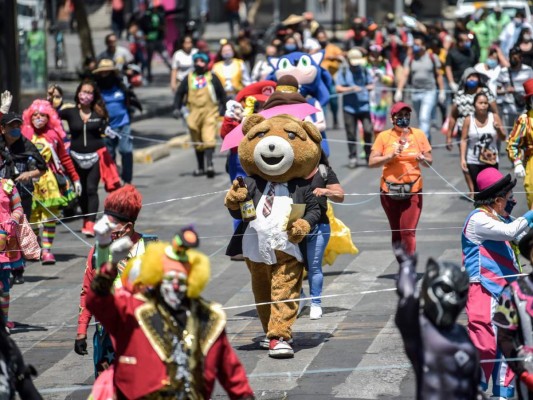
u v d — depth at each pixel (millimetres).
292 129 19359
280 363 19031
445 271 12195
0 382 12016
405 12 97062
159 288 12234
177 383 12125
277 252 19297
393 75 49031
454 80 46562
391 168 24922
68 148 30938
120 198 14828
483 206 16906
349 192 36062
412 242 25047
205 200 35719
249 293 24266
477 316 16578
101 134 31109
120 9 83750
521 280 13312
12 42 41562
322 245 21734
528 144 25938
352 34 58781
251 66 62625
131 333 12211
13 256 20906
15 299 24422
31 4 44000
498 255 16719
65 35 96938
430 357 12219
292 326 21469
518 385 13383
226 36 99188
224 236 29516
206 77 40094
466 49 46438
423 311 12352
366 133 41188
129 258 14781
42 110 28266
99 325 15117
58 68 73250
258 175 19656
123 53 53500
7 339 12375
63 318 22812
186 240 12078
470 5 78125
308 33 59719
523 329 13109
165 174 41688
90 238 30844
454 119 33719
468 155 31188
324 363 18953
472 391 12336
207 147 40219
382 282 24812
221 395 17578
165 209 34219
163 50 77000
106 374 12961
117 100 36469
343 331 20984
